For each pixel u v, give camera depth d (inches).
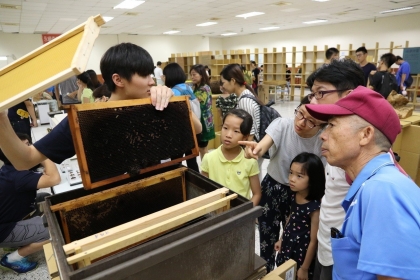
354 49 424.2
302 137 51.2
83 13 301.6
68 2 249.3
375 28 419.2
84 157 24.6
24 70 22.8
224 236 23.2
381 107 24.1
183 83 104.3
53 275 30.1
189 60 363.9
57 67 19.1
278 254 55.9
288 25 474.9
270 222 58.6
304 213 50.5
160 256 19.4
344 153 25.3
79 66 17.2
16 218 67.0
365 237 20.7
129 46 32.1
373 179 22.5
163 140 30.0
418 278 18.7
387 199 20.5
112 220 29.4
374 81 152.9
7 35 420.5
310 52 394.6
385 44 413.1
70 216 26.9
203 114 120.7
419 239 19.3
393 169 23.3
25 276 70.5
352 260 23.7
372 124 24.2
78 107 23.9
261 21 415.5
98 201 28.0
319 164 48.4
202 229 21.9
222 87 97.4
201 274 22.4
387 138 24.7
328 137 26.3
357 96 24.7
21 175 64.2
